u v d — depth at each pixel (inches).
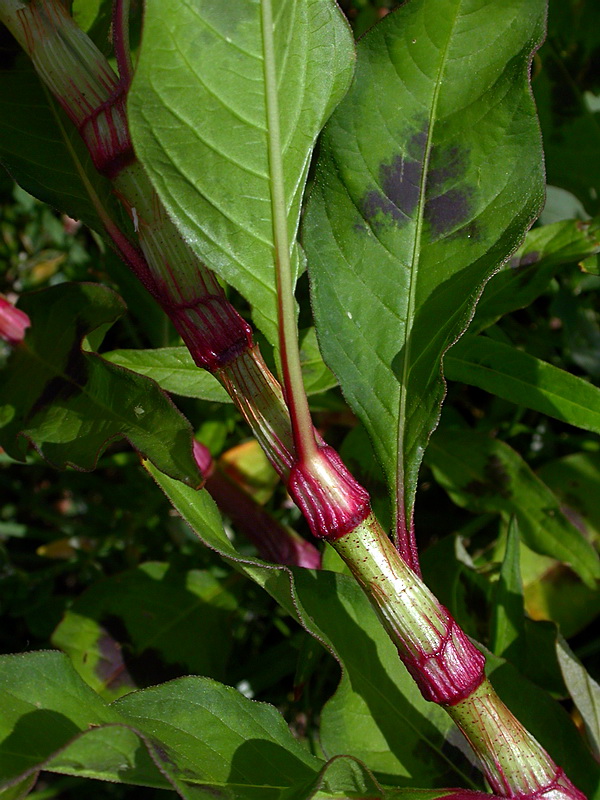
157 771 4.6
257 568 5.3
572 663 7.2
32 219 11.5
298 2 4.1
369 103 5.6
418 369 5.5
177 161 4.3
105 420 5.8
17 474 11.2
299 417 4.6
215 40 4.0
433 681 4.9
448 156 5.6
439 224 5.6
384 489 8.0
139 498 10.2
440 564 8.3
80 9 6.9
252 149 4.3
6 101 6.6
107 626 8.4
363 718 6.3
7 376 6.8
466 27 5.4
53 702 4.8
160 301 4.9
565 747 6.5
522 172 5.5
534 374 7.3
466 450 8.6
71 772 4.4
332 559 7.1
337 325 5.6
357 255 5.7
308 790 4.5
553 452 10.0
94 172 6.6
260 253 4.5
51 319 6.8
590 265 7.9
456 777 6.3
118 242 5.2
